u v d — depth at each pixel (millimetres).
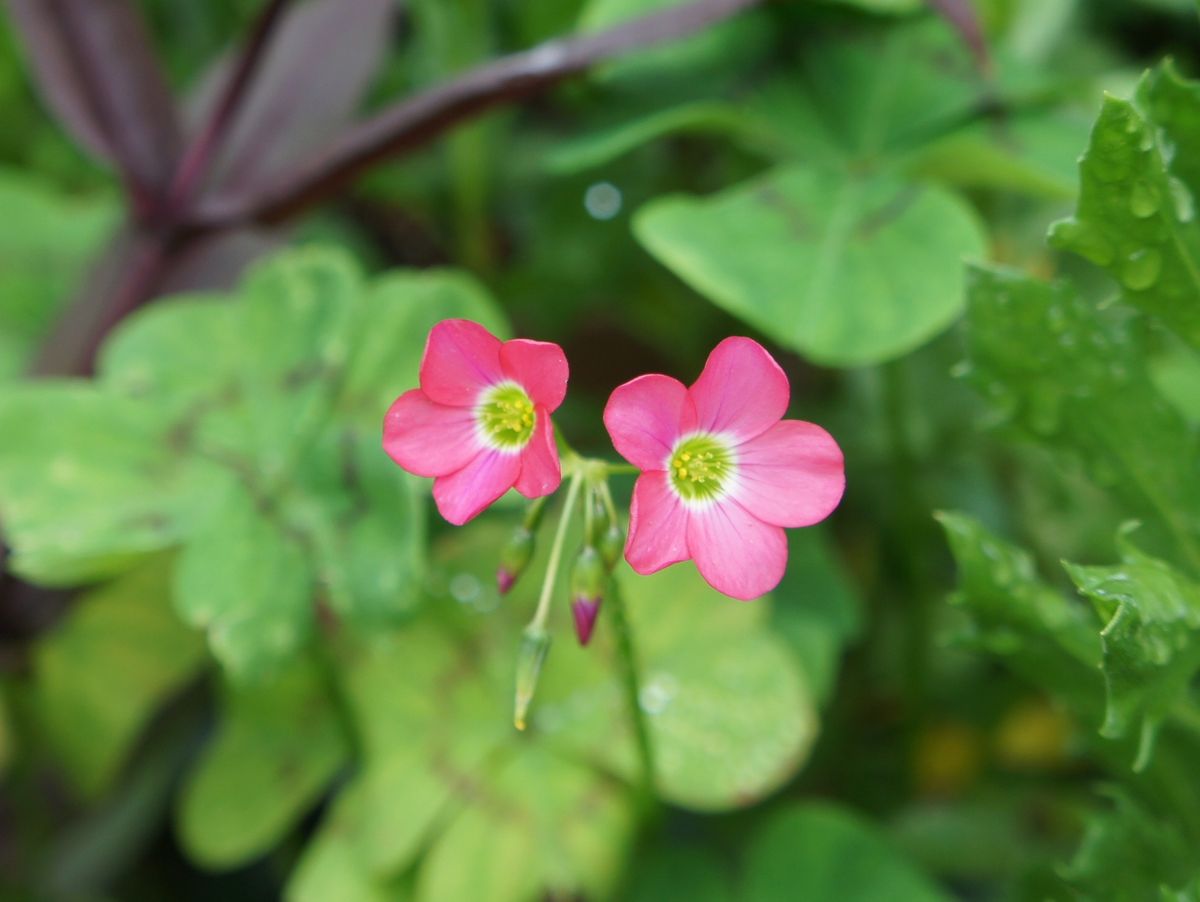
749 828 305
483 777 273
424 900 264
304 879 270
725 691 272
